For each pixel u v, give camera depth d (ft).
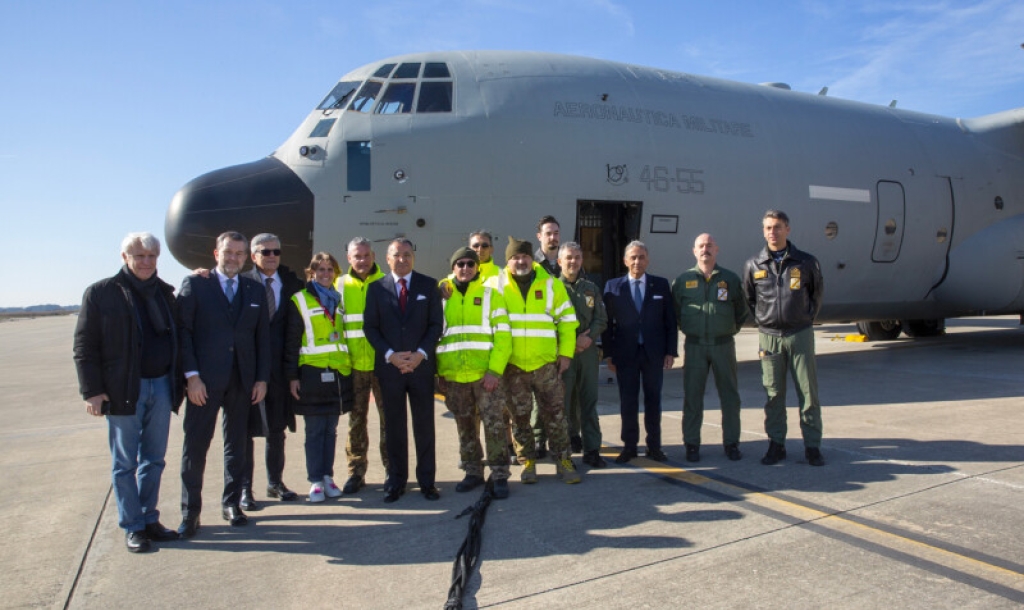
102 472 18.99
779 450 17.54
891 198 37.01
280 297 16.10
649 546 12.11
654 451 18.31
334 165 27.32
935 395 26.63
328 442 16.16
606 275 30.86
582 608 9.79
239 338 14.25
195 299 13.91
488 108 28.32
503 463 15.48
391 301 15.46
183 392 13.91
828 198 34.81
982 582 10.32
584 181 28.73
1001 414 22.68
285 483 17.34
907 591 10.07
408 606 10.07
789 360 17.52
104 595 10.78
